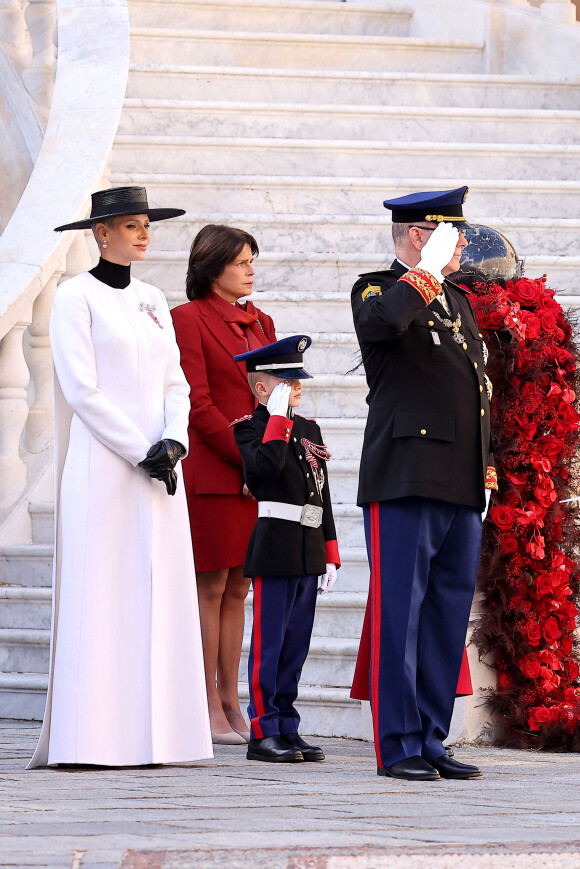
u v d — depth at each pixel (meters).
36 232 26.52
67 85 29.98
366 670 17.66
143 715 16.91
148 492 17.44
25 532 26.12
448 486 15.95
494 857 10.24
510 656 19.53
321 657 21.23
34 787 14.61
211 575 20.23
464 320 16.69
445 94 34.62
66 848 10.41
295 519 18.08
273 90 33.91
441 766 15.89
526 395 19.67
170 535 17.55
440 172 32.09
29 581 25.06
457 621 16.42
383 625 16.05
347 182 30.56
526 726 19.31
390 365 16.23
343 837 10.91
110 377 17.67
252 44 35.62
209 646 20.22
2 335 25.47
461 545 16.38
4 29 33.78
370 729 19.84
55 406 17.77
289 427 18.05
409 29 38.69
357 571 23.19
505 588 19.61
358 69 36.38
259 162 31.59
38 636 23.19
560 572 19.70
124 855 10.07
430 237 16.19
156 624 17.14
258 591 18.17
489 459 16.69
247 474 18.33
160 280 28.86
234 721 20.47
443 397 16.11
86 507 17.23
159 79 33.38
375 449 16.27
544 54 36.53
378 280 16.70
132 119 32.09
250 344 20.97
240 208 30.44
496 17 37.00
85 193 27.44
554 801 13.54
